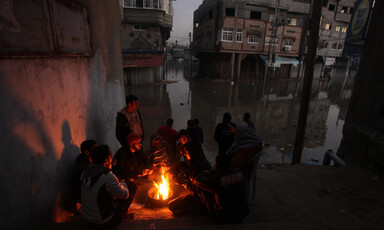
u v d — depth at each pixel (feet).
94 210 6.91
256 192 11.93
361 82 16.08
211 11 112.16
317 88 94.53
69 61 9.44
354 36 18.39
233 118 48.49
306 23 110.22
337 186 12.39
